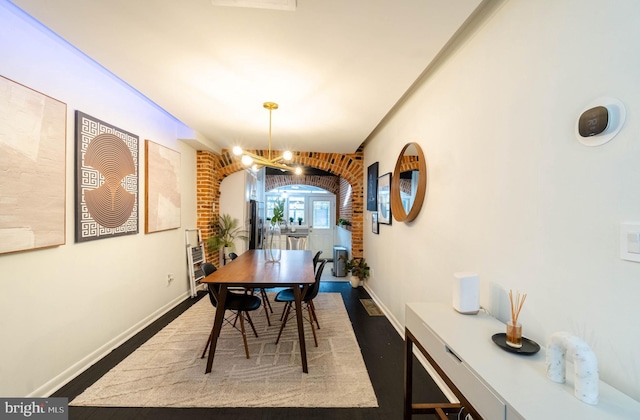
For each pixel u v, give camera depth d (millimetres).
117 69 2012
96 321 2230
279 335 2551
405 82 2170
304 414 1673
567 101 1039
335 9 1393
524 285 1247
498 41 1433
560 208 1067
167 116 3387
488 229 1498
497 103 1437
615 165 870
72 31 1578
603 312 910
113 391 1833
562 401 788
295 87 2277
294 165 5121
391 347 2516
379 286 3682
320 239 7871
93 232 2184
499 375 908
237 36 1622
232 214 4922
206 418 1632
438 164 2074
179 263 3674
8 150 1543
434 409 1536
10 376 1586
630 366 833
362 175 4770
